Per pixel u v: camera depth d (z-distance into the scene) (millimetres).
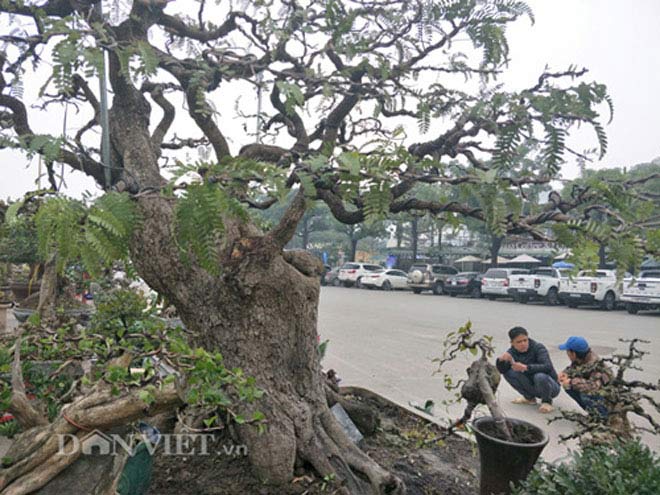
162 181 3381
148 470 2807
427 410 5129
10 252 7402
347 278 29609
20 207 1947
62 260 1882
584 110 2545
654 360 8930
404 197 2922
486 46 3180
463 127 2949
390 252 35250
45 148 2557
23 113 3285
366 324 13242
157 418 3467
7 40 3006
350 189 2305
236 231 3172
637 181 2213
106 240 1873
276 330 3164
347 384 7117
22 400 2379
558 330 12234
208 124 3754
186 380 2303
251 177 2025
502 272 20984
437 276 24875
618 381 3463
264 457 2996
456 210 2445
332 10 3408
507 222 2182
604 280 17156
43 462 2178
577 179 2205
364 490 3031
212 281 3146
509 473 3004
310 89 3770
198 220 1863
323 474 3053
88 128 3760
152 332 2521
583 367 3703
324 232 33438
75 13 3062
